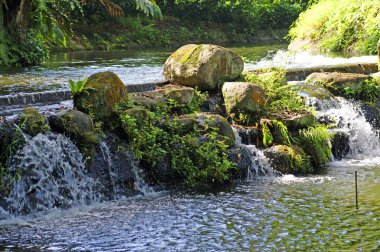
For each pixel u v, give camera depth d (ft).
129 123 29.37
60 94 35.04
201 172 29.53
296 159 31.81
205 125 31.48
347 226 23.41
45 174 26.50
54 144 27.12
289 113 34.73
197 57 35.76
